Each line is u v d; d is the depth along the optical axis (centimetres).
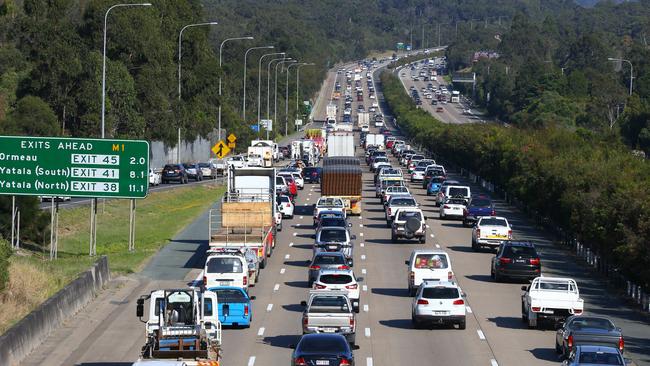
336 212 18038
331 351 7612
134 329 10269
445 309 10338
